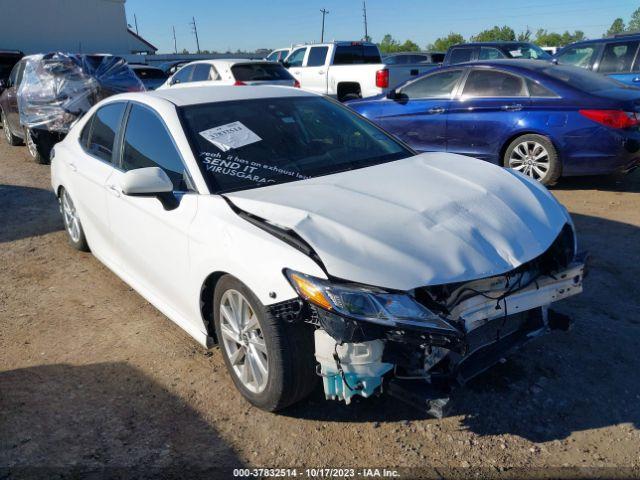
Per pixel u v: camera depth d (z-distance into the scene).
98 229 4.43
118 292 4.53
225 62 12.66
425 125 7.70
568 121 6.46
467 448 2.64
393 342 2.41
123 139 3.99
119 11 28.45
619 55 9.46
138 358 3.52
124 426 2.89
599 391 2.99
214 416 2.94
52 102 9.54
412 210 2.83
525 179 3.49
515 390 3.03
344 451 2.66
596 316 3.76
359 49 15.24
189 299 3.22
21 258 5.39
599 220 5.72
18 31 24.78
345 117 4.08
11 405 3.09
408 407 2.94
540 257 2.91
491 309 2.61
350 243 2.55
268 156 3.43
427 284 2.41
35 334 3.90
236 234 2.77
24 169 9.72
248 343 2.88
